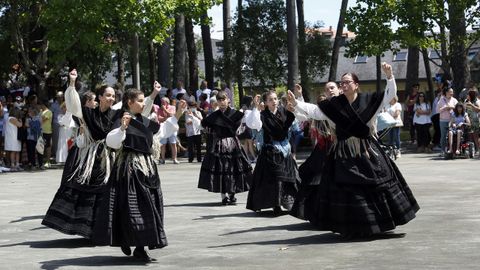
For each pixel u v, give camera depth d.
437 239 7.92
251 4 33.50
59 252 8.34
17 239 9.35
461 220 9.26
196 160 24.27
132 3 24.44
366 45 26.88
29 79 27.98
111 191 7.42
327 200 8.12
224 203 12.37
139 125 7.49
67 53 25.92
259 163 10.86
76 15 24.00
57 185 16.64
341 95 8.12
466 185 13.72
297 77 28.83
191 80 33.88
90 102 8.87
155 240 7.27
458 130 20.72
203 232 9.40
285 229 9.37
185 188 15.16
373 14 26.50
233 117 12.40
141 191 7.36
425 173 16.42
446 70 27.62
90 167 8.77
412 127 27.06
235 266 7.00
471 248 7.34
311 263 6.95
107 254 8.12
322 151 9.12
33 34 29.02
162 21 25.03
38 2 25.59
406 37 26.36
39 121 21.72
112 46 25.61
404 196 8.10
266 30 33.38
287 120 10.79
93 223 8.77
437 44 26.95
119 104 9.01
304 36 33.94
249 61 33.66
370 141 8.12
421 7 26.03
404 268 6.51
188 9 25.86
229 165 12.28
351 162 8.02
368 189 7.99
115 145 7.27
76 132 8.91
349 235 8.14
